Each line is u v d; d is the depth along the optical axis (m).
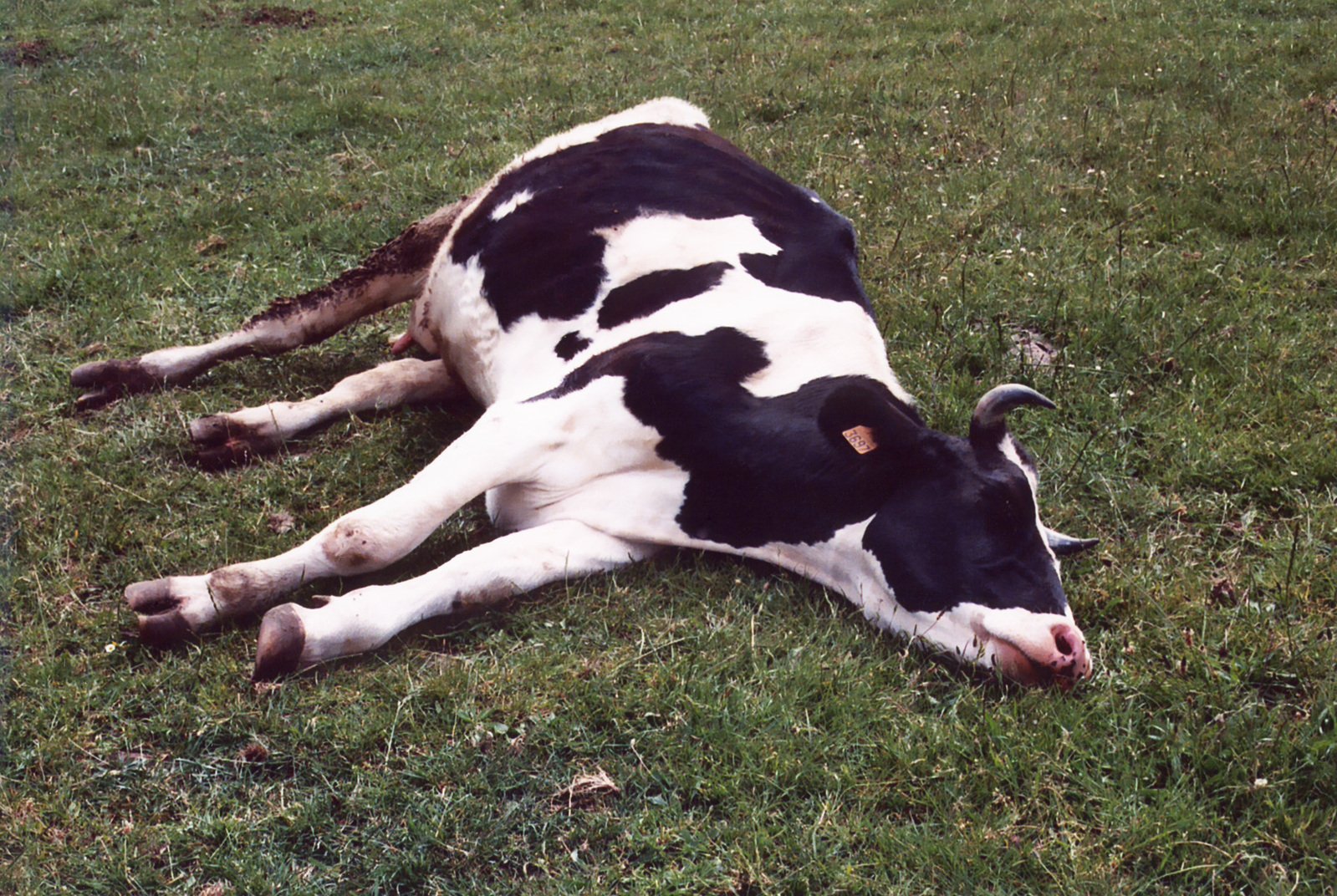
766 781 3.05
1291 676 3.31
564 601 3.48
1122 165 5.66
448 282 4.19
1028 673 3.22
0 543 3.59
